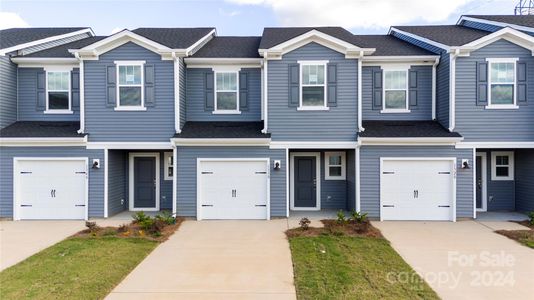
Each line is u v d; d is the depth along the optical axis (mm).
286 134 12086
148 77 12055
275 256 8094
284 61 12078
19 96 13195
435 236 9812
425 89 12977
